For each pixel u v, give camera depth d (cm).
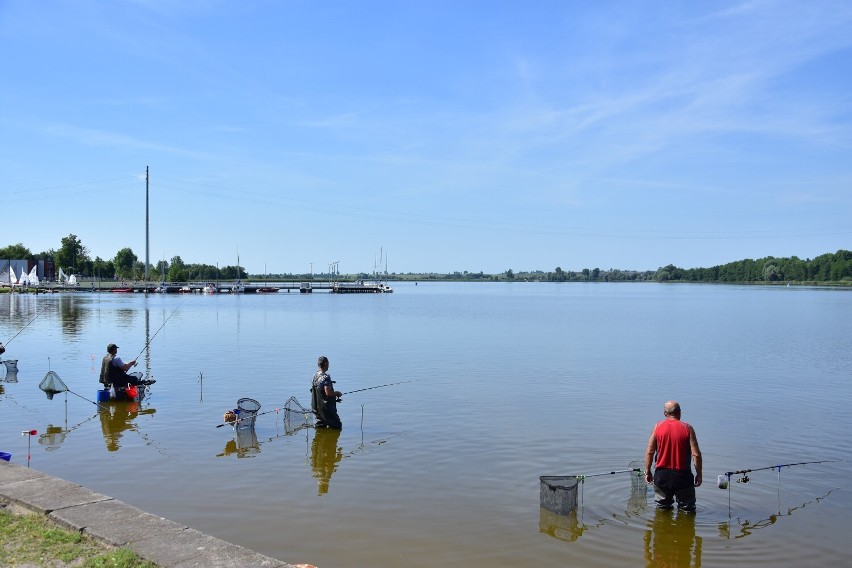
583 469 1283
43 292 11319
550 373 2528
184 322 5003
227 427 1569
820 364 2875
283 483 1166
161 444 1410
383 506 1062
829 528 1013
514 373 2519
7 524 793
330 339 3791
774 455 1427
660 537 967
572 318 5997
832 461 1377
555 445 1454
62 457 1302
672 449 1069
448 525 991
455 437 1513
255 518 1000
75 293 11606
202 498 1079
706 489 1190
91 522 784
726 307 8456
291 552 886
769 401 2028
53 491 889
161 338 3734
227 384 2189
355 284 16175
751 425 1708
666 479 1067
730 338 4084
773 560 901
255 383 2211
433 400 1964
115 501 855
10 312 5994
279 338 3806
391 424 1642
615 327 4941
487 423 1659
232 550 717
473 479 1211
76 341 3491
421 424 1644
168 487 1130
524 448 1427
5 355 2880
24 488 900
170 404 1842
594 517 1040
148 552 707
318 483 1170
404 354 3109
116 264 17762
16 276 13388
